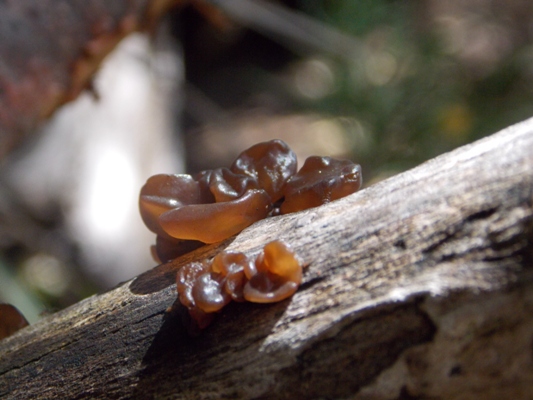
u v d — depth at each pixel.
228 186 0.22
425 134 0.49
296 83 0.83
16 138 0.34
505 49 0.71
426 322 0.18
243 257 0.19
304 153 0.64
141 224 0.47
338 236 0.19
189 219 0.21
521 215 0.18
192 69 0.93
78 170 0.48
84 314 0.22
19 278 0.46
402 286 0.18
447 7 0.80
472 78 0.57
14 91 0.31
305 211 0.20
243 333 0.19
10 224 0.45
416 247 0.18
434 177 0.19
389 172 0.49
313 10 0.62
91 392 0.21
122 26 0.35
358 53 0.54
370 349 0.18
